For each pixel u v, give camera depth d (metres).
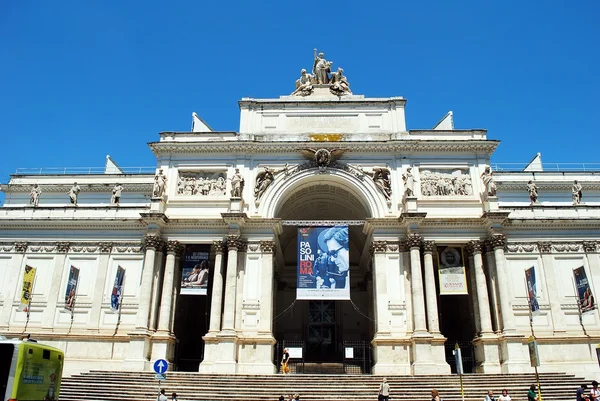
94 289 38.06
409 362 33.84
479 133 39.81
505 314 34.22
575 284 36.84
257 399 27.27
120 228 39.41
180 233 37.81
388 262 36.62
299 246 37.28
